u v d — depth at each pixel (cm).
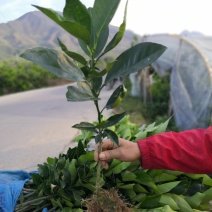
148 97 1196
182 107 849
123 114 144
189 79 826
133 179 175
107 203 140
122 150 157
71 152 191
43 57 130
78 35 129
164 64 988
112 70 141
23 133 668
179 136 164
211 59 791
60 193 170
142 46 138
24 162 445
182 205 172
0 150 534
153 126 209
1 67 2103
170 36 929
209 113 742
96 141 144
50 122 782
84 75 137
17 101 1415
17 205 170
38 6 118
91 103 1060
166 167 160
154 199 170
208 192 181
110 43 131
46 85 2356
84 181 175
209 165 158
